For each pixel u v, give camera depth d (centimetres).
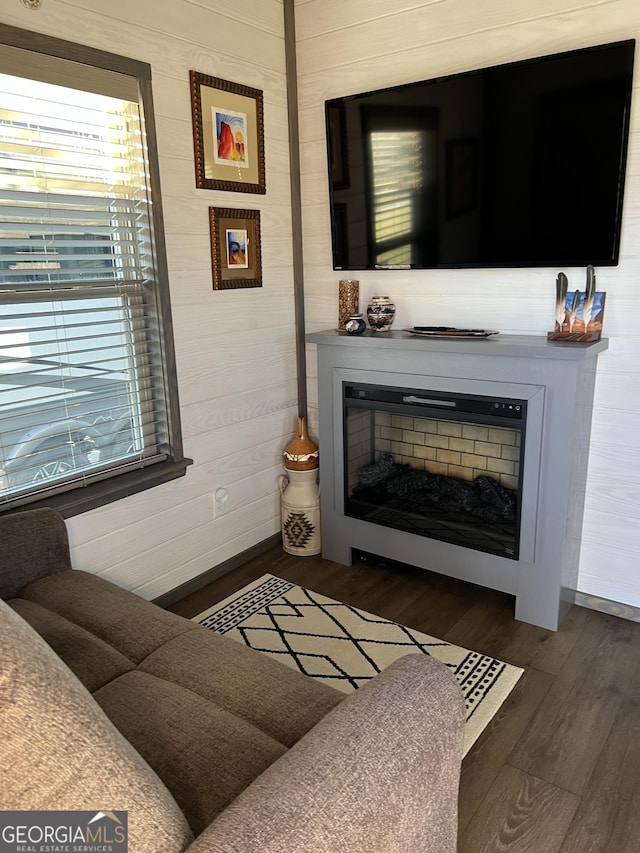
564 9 213
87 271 212
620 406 228
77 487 219
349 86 269
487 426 252
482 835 152
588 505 243
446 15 238
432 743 103
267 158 274
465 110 233
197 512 265
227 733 122
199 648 156
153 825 83
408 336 251
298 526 296
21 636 80
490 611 249
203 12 236
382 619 244
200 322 253
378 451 291
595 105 207
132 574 241
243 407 281
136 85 214
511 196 231
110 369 226
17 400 198
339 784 89
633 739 182
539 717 191
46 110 192
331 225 283
